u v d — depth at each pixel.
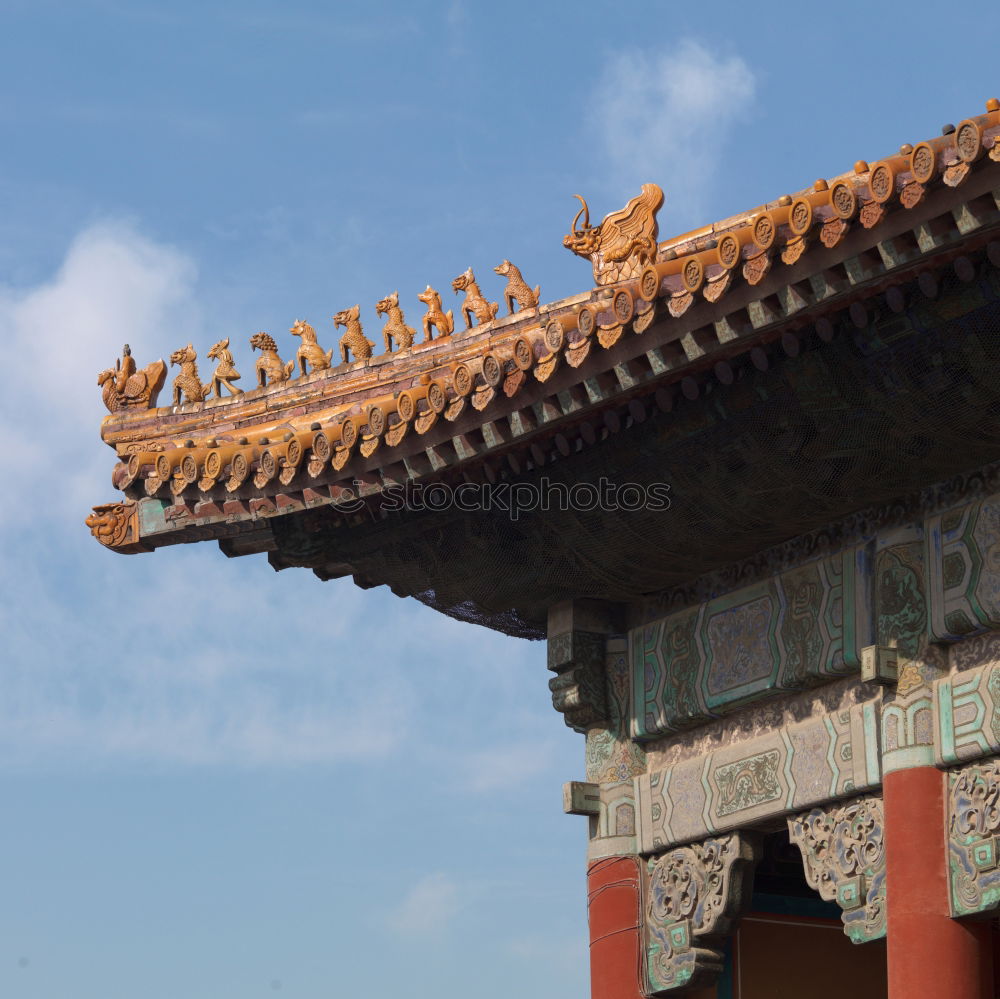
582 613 19.09
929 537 16.30
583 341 15.23
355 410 17.62
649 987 18.38
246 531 19.11
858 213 13.34
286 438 17.47
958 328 14.32
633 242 16.70
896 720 16.19
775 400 15.54
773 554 17.78
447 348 18.16
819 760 17.03
